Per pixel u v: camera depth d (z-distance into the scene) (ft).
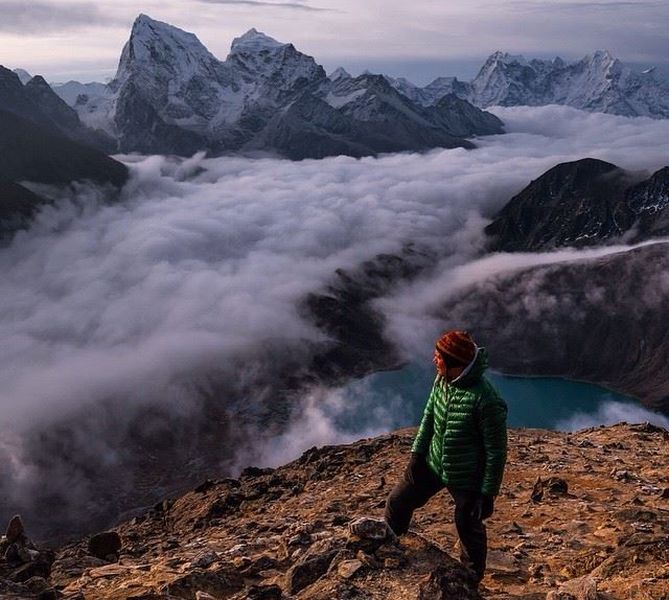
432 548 13.51
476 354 13.00
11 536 17.57
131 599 13.75
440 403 13.43
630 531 19.93
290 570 14.33
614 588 14.21
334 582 12.75
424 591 12.07
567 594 13.62
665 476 29.07
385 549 13.52
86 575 17.69
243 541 23.09
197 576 14.99
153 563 19.30
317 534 19.40
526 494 26.73
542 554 18.88
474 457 13.15
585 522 22.06
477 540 13.42
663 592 13.35
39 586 14.33
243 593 13.48
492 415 12.80
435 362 13.42
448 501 25.94
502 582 16.61
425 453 13.96
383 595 12.29
